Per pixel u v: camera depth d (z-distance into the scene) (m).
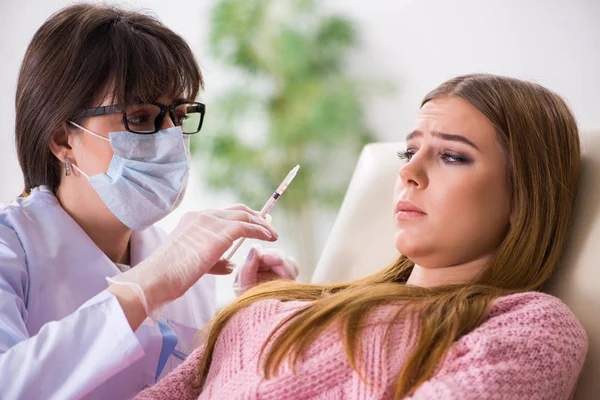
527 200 1.02
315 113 3.21
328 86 3.30
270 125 3.28
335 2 3.36
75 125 1.22
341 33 3.28
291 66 3.24
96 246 1.30
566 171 1.08
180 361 1.39
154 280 1.08
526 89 1.07
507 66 3.26
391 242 1.43
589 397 0.98
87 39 1.19
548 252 1.06
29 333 1.21
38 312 1.22
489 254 1.06
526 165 1.02
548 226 1.04
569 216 1.08
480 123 1.02
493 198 1.02
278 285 1.19
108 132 1.22
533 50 3.22
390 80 3.36
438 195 1.02
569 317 0.92
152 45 1.21
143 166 1.25
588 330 1.00
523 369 0.83
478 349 0.84
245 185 3.27
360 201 1.52
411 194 1.04
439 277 1.07
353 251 1.46
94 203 1.30
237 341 1.05
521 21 3.21
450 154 1.03
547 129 1.06
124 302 1.05
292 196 3.27
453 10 3.29
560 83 3.21
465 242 1.03
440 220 1.02
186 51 1.29
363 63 3.38
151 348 1.29
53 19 1.23
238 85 3.33
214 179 3.24
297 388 0.91
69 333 1.02
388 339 0.90
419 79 3.36
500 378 0.81
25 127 1.26
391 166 1.53
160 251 1.12
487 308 0.93
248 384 0.95
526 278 1.04
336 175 3.30
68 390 1.01
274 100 3.30
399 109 3.39
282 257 1.42
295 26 3.29
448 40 3.31
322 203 3.29
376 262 1.42
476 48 3.28
